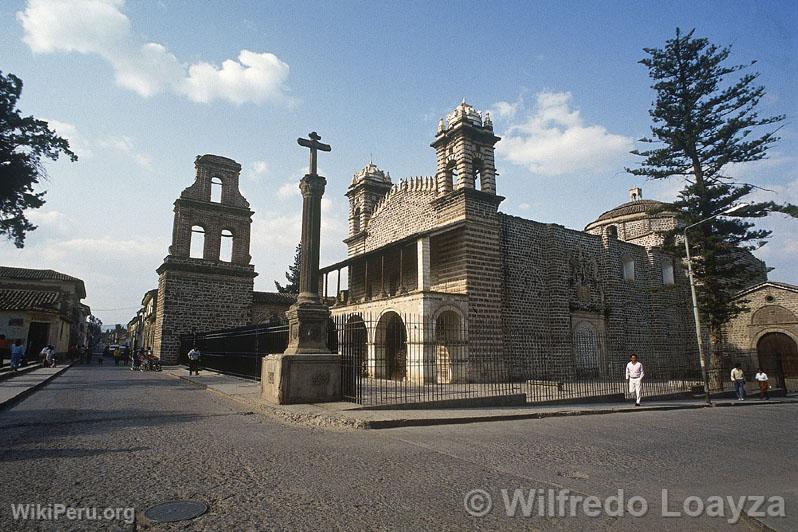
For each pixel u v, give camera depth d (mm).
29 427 9742
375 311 26500
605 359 31391
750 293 34500
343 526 4516
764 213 25281
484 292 25719
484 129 28266
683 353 36625
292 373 12898
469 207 26344
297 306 13719
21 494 5348
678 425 12203
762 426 12219
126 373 29922
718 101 26438
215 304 38406
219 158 41062
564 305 29516
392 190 33625
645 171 28594
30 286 49906
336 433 9508
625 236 44125
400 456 7438
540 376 27500
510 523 4742
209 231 39469
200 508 4930
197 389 18984
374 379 24844
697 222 25438
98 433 9070
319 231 14562
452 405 13570
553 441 9188
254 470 6422
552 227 30500
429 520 4738
